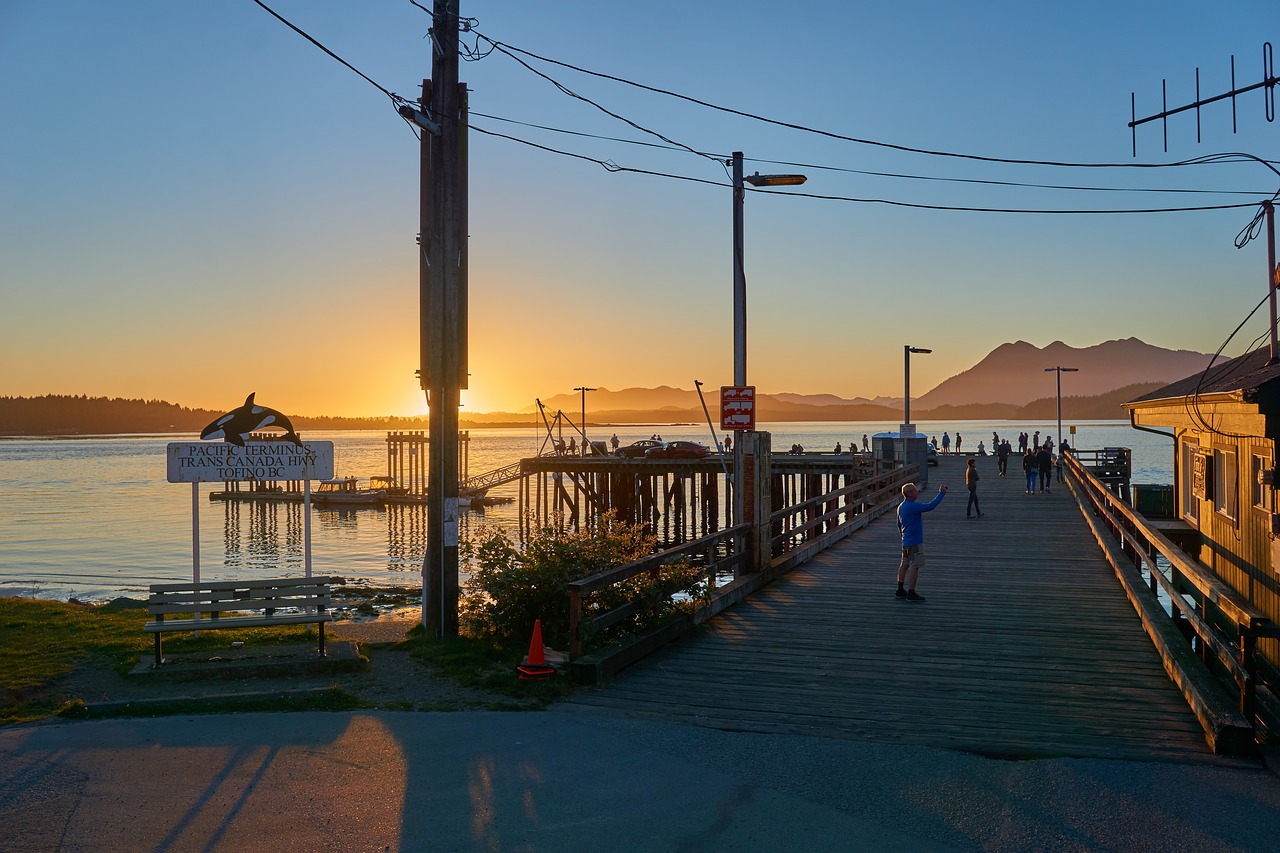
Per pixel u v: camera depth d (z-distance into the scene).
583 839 5.51
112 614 12.69
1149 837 5.50
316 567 36.91
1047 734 7.41
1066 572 15.79
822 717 7.92
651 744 7.20
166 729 7.49
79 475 112.88
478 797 6.13
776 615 12.38
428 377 10.92
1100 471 38.38
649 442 53.09
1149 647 10.42
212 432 11.09
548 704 8.32
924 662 9.82
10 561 38.75
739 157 14.45
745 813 5.88
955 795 6.15
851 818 5.80
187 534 49.69
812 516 36.78
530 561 10.62
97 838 5.46
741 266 14.60
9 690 8.40
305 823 5.71
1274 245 12.20
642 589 10.54
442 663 9.58
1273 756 6.77
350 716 7.88
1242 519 12.48
